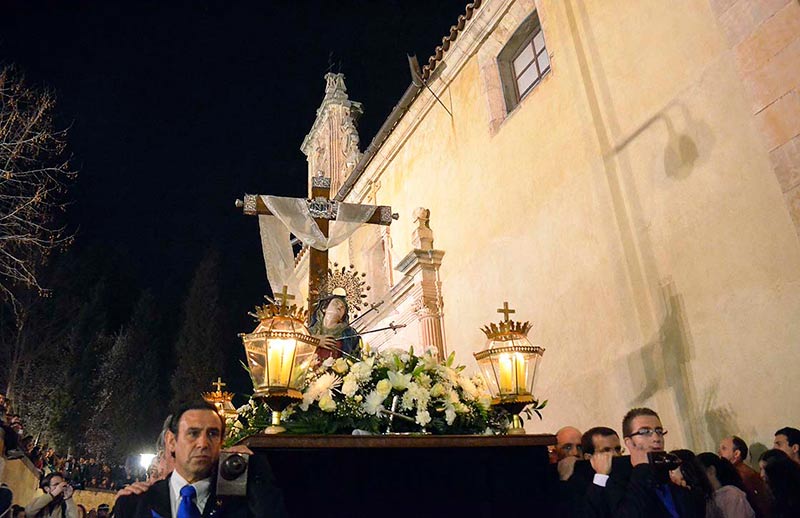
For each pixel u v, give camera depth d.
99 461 20.64
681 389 5.21
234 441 3.31
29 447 9.99
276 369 2.92
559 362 6.67
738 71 4.88
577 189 6.70
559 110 7.13
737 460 4.23
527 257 7.39
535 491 3.11
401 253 10.46
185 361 23.83
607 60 6.50
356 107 15.32
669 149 5.61
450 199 9.25
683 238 5.37
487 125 8.54
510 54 8.70
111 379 22.27
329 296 4.70
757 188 4.75
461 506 2.90
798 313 4.34
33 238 9.69
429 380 3.39
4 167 8.95
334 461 2.76
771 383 4.48
